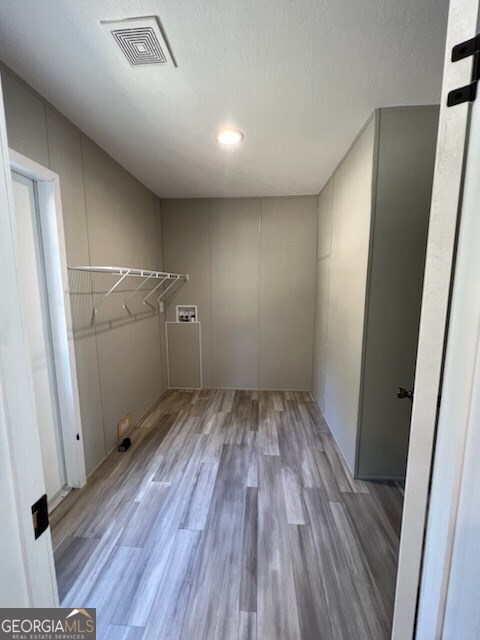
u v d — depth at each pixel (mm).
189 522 1535
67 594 1176
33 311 1562
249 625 1067
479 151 489
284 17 1026
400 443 1838
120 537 1446
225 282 3338
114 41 1113
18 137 1325
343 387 2139
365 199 1727
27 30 1057
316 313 3205
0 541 457
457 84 521
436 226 581
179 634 1041
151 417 2787
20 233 1474
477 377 494
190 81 1348
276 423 2656
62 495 1740
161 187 2881
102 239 2066
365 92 1438
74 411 1748
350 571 1272
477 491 492
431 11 998
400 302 1721
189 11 1002
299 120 1685
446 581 571
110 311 2184
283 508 1631
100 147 2018
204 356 3479
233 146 2006
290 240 3211
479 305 490
